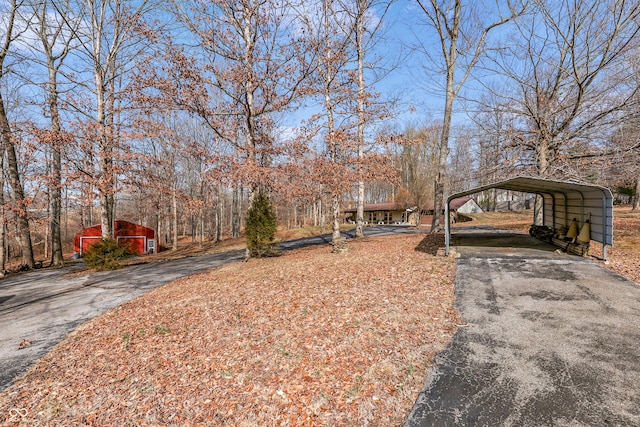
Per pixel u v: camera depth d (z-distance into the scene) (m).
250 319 5.38
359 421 2.87
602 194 7.82
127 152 13.54
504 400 3.05
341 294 6.25
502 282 6.52
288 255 12.95
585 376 3.36
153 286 9.28
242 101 11.73
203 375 3.80
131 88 11.29
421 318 4.98
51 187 13.09
